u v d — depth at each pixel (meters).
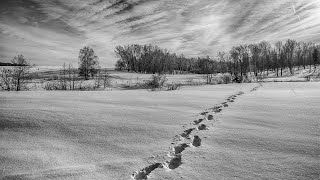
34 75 42.09
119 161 3.42
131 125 5.04
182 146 4.07
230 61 51.44
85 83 31.81
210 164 3.30
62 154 3.59
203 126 5.31
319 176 2.89
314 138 4.18
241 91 14.94
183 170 3.14
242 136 4.45
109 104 7.43
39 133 4.35
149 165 3.33
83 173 3.03
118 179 2.93
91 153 3.68
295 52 71.06
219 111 7.05
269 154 3.59
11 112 5.25
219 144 4.07
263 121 5.54
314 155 3.48
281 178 2.88
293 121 5.42
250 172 3.05
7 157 3.38
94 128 4.72
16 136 4.17
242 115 6.25
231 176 2.96
